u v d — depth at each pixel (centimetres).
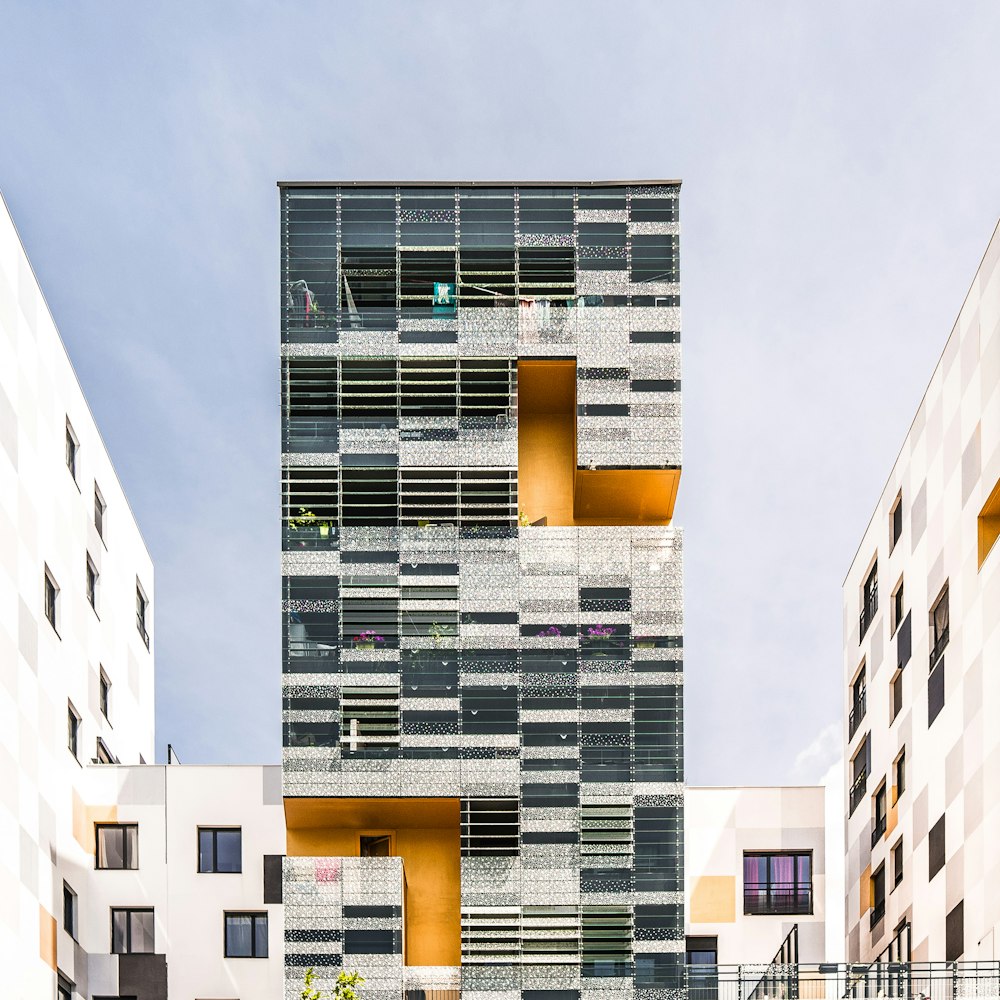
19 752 4088
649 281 4434
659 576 4266
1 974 3841
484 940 4019
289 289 4397
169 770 4756
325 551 4250
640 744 4156
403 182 4447
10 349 4153
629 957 4016
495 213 4459
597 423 4359
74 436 4897
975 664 4038
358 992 3931
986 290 4056
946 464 4406
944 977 3622
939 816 4334
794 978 3875
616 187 4488
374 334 4372
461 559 4256
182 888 4659
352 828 4259
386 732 4144
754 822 4897
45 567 4472
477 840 4084
